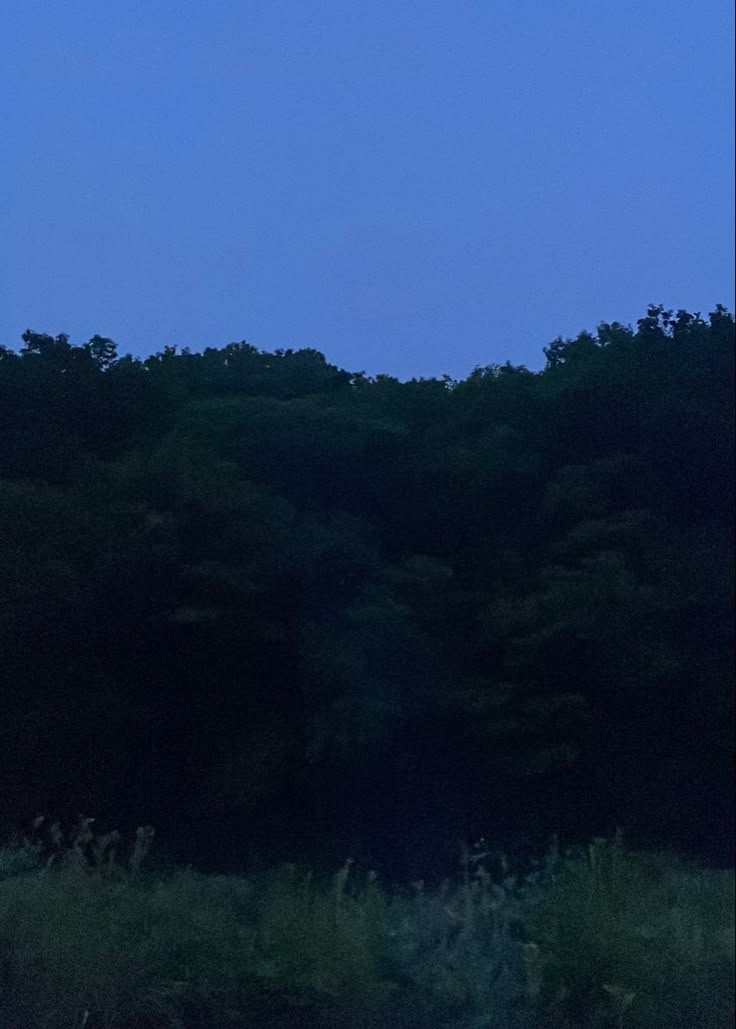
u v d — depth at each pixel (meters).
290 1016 5.67
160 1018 5.26
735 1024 6.32
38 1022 5.00
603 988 6.05
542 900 6.80
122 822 6.27
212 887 6.27
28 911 5.23
